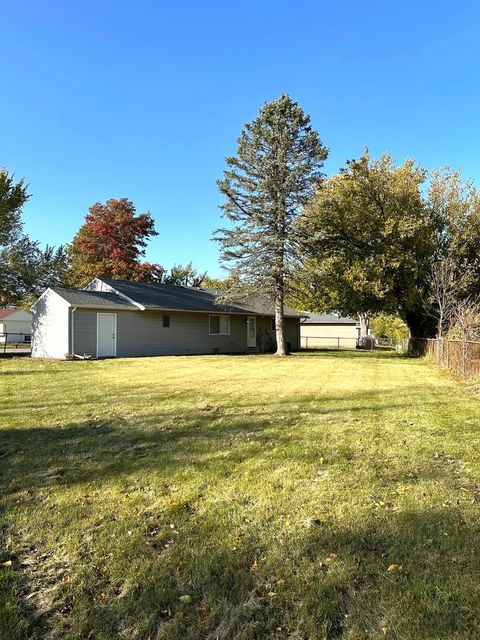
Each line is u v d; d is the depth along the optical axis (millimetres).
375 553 2732
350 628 2094
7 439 5332
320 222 21781
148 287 24172
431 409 7027
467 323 11297
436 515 3207
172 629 2129
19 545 2910
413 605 2229
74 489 3805
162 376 11641
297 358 19594
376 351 29031
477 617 2127
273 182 20047
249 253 21000
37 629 2143
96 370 13180
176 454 4719
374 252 21984
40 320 20078
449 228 21562
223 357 19500
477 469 4168
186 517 3262
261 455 4648
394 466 4281
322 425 5938
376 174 21703
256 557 2725
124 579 2521
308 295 23109
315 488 3756
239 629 2119
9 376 11508
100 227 38688
